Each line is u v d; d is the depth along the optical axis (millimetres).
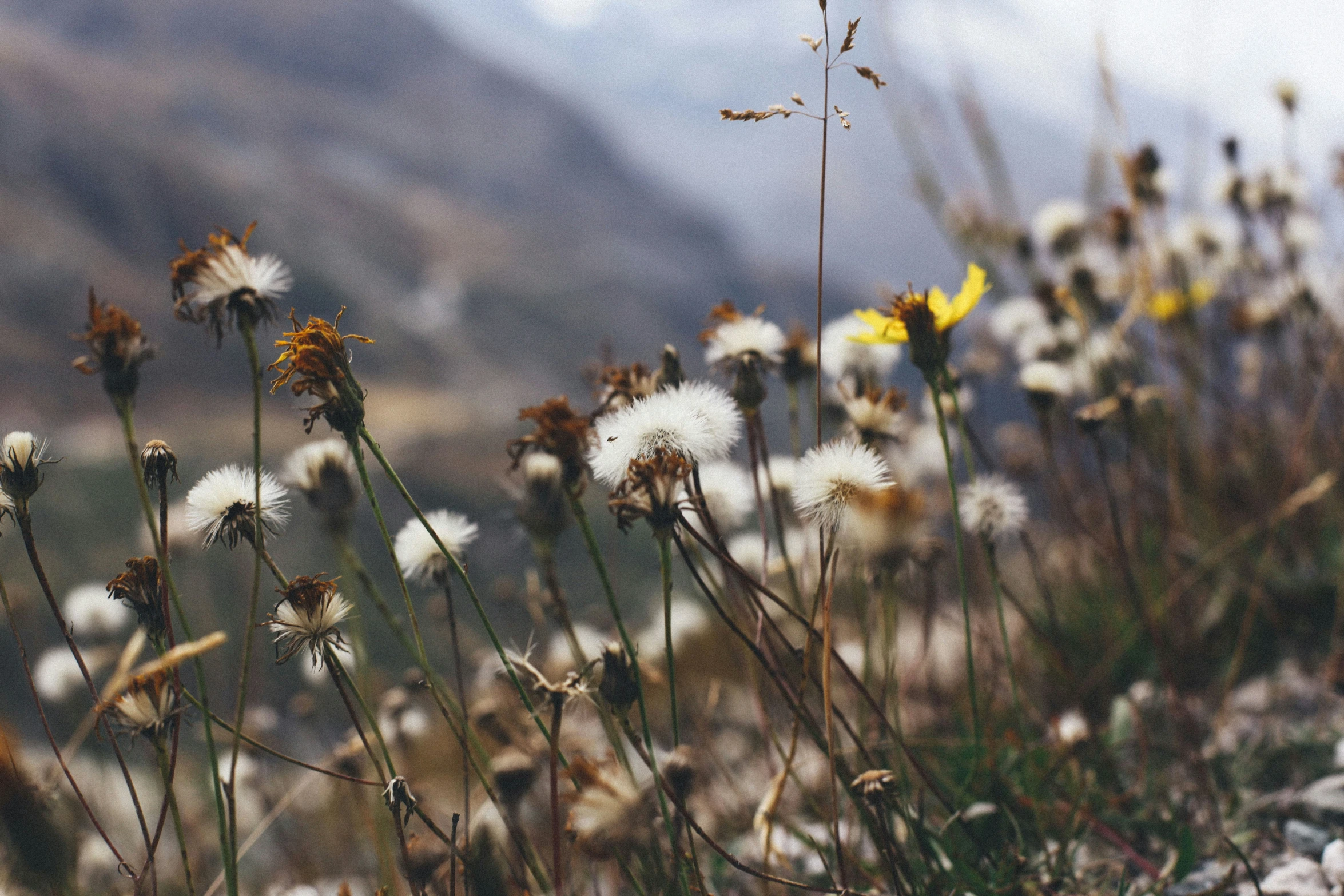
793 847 2062
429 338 32156
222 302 1230
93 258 26250
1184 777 2176
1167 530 2666
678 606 2531
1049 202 3408
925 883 1683
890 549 1179
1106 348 2846
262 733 2994
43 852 1155
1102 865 1887
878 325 1666
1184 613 2699
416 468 14109
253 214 35062
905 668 2645
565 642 2207
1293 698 2438
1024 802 1865
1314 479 2938
